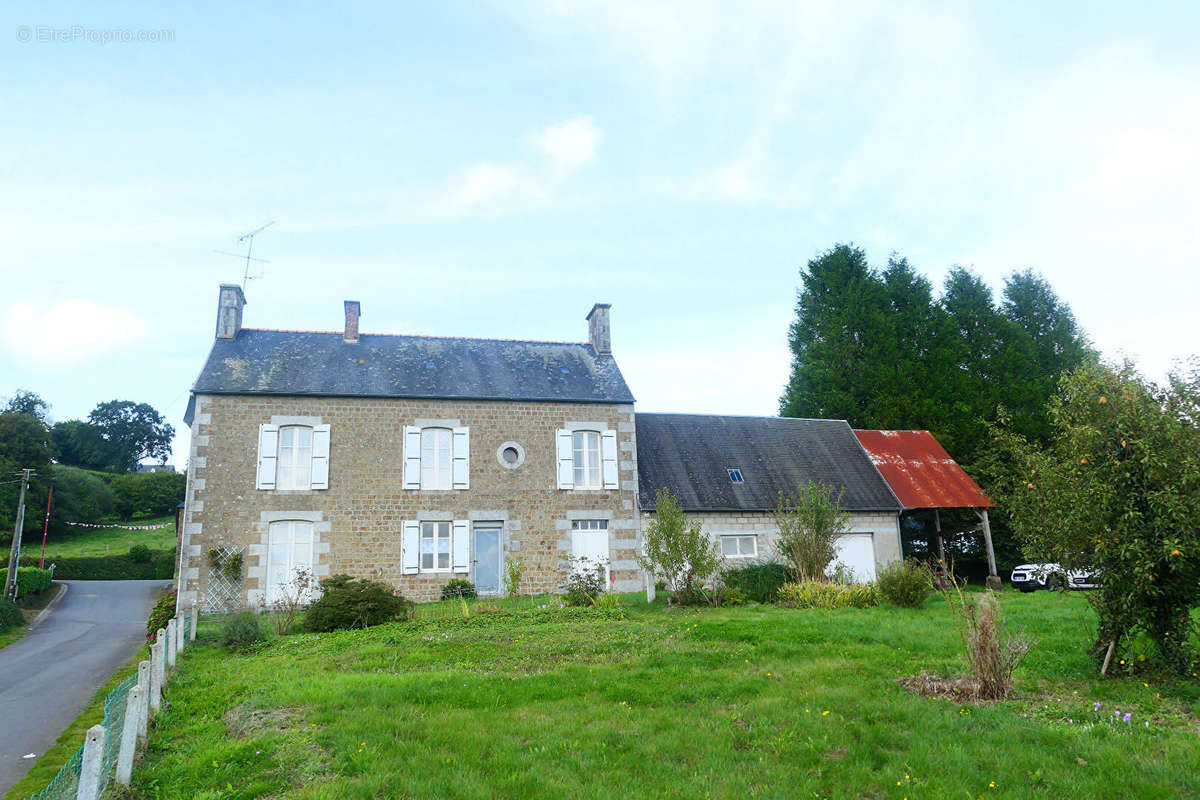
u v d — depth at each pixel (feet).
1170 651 27.35
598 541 62.03
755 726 22.41
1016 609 44.98
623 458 64.13
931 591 55.42
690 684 27.20
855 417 93.91
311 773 19.24
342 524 56.80
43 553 132.67
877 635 35.40
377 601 45.83
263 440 56.44
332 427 58.29
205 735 23.41
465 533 59.00
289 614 46.01
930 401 90.79
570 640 36.45
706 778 18.63
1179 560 25.52
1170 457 26.30
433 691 26.32
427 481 59.47
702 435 72.79
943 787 18.08
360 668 31.91
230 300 63.10
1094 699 25.07
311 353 63.10
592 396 64.54
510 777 18.60
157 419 247.70
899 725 22.39
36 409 217.77
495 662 32.32
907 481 72.38
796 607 49.39
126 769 19.17
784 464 71.31
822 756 20.26
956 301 102.73
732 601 51.11
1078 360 97.35
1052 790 17.93
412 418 60.18
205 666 35.24
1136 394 27.43
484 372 65.31
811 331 103.35
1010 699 24.76
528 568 59.93
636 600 54.24
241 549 54.54
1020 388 93.61
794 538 56.65
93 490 178.19
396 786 18.22
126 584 120.98
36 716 29.40
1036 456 30.19
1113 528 27.22
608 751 20.61
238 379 57.98
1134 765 19.11
